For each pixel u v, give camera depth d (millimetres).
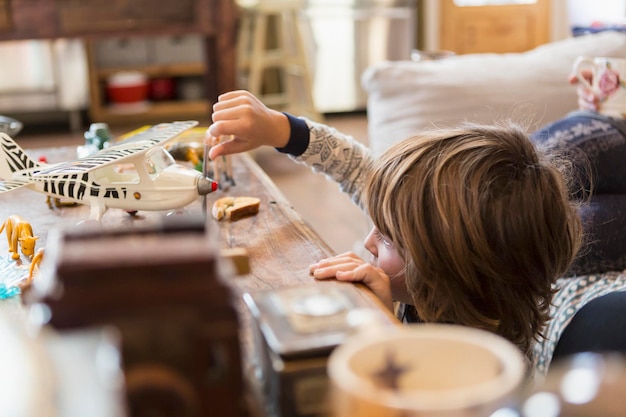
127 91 4684
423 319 769
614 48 1847
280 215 901
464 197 733
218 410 382
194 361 374
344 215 2979
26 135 4410
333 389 354
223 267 409
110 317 364
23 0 1901
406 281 776
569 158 1137
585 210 1112
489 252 736
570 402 345
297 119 1004
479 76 1785
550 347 1035
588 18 4566
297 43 3879
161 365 372
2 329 396
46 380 359
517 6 4719
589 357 372
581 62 1260
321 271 693
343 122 4660
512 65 1817
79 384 365
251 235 829
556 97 1773
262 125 937
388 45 4773
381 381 357
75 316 362
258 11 3734
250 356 514
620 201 1145
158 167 831
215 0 2002
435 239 737
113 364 374
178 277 368
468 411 317
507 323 770
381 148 1710
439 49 4703
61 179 813
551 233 771
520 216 740
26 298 438
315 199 3195
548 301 816
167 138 843
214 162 1027
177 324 368
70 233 395
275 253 771
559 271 813
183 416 377
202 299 369
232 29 2035
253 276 705
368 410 324
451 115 1733
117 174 854
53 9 1922
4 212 925
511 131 815
